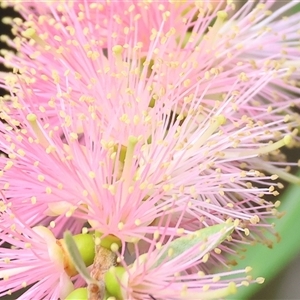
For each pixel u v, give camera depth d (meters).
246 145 0.23
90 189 0.22
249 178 0.23
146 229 0.22
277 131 0.23
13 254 0.22
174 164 0.22
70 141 0.22
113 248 0.21
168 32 0.23
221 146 0.23
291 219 0.23
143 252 0.22
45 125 0.22
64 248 0.22
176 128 0.22
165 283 0.21
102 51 0.24
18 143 0.22
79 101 0.23
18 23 0.25
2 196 0.22
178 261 0.21
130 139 0.21
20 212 0.23
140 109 0.23
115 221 0.22
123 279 0.21
